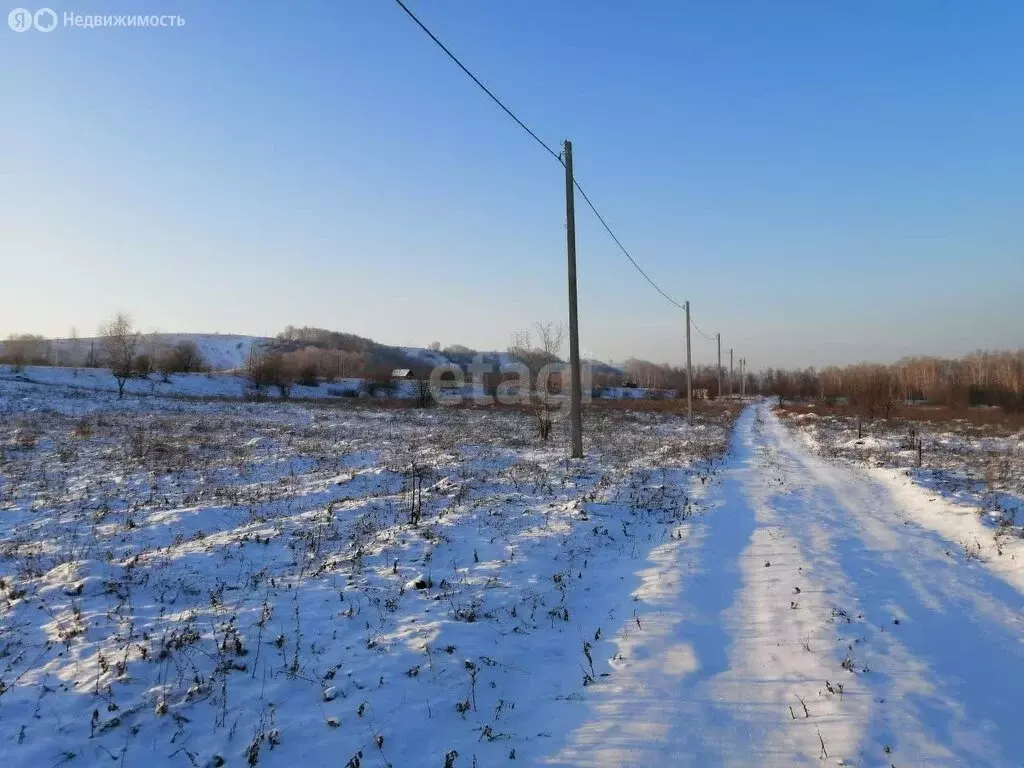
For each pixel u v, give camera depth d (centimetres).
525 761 395
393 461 1731
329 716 428
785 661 538
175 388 5356
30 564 734
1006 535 966
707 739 420
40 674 460
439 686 478
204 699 437
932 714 452
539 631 598
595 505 1075
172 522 967
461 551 805
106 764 370
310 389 6169
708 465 1783
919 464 1825
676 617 630
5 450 1650
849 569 804
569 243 1583
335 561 746
